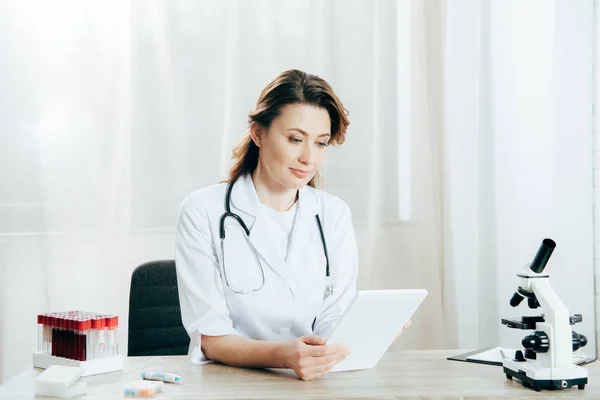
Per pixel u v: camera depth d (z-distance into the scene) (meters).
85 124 2.87
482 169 3.05
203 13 2.93
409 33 3.03
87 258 2.87
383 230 3.03
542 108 3.01
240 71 2.96
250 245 1.81
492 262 3.05
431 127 3.06
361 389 1.47
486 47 3.03
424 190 3.04
